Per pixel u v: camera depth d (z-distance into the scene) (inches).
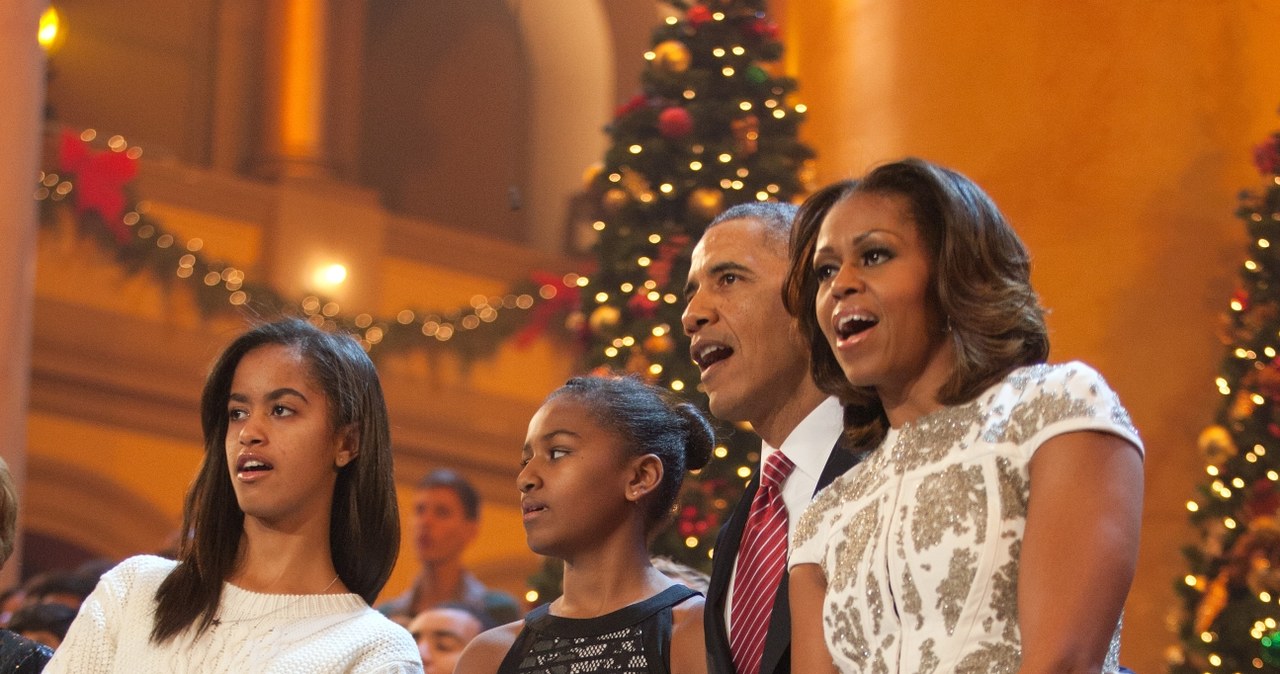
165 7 963.3
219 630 166.7
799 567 133.3
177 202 855.1
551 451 173.5
